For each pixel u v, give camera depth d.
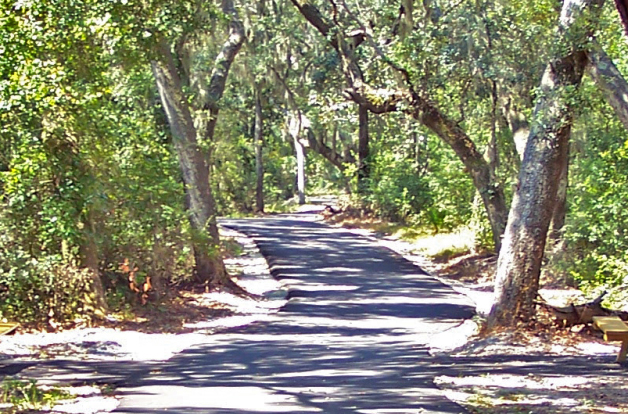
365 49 25.84
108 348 12.98
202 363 11.81
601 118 17.86
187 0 15.16
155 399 8.79
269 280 24.95
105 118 15.34
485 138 28.84
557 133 13.45
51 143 14.17
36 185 14.34
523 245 13.66
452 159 33.03
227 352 13.09
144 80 19.53
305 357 12.53
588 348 12.76
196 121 24.11
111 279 17.08
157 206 17.30
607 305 15.41
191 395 9.05
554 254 21.34
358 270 27.08
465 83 23.97
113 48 13.67
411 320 17.73
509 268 13.75
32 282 14.47
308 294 22.03
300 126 42.97
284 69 41.00
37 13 12.28
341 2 22.25
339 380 10.20
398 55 21.84
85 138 14.66
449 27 22.20
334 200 64.31
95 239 15.38
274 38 37.56
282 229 40.38
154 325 15.98
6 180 13.88
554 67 13.27
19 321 14.40
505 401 8.70
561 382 9.89
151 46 14.64
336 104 31.91
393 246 34.12
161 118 23.62
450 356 12.69
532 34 19.77
